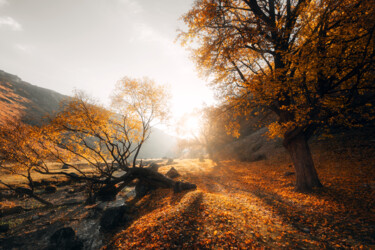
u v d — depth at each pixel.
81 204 16.16
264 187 13.91
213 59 11.05
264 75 11.20
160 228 7.44
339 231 6.45
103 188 16.91
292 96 10.61
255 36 9.11
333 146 18.50
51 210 14.54
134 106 16.70
